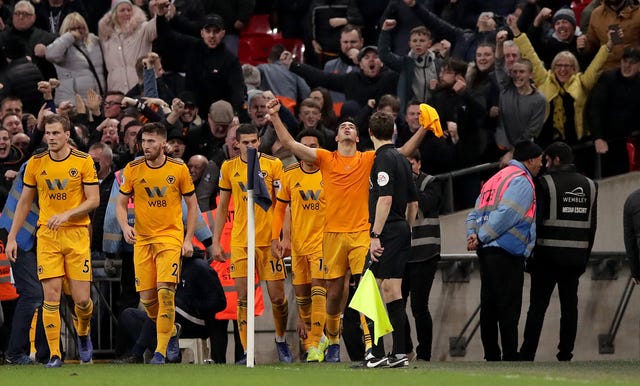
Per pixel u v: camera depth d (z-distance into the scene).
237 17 59.72
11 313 41.16
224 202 39.06
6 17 58.19
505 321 39.69
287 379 29.39
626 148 50.03
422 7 56.59
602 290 48.34
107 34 55.22
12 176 43.09
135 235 37.62
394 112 48.09
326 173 36.62
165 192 37.25
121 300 40.97
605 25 52.00
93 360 42.44
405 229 33.28
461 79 49.03
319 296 39.16
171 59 54.88
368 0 60.25
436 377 29.61
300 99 55.72
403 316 33.38
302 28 62.56
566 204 40.91
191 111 49.31
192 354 42.72
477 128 49.38
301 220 39.41
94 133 48.22
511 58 49.09
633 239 38.62
